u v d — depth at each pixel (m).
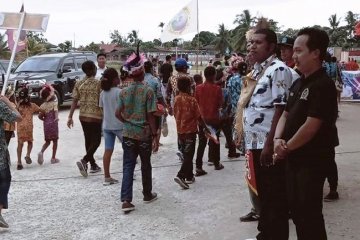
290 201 3.36
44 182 7.02
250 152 4.12
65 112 15.62
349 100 17.66
